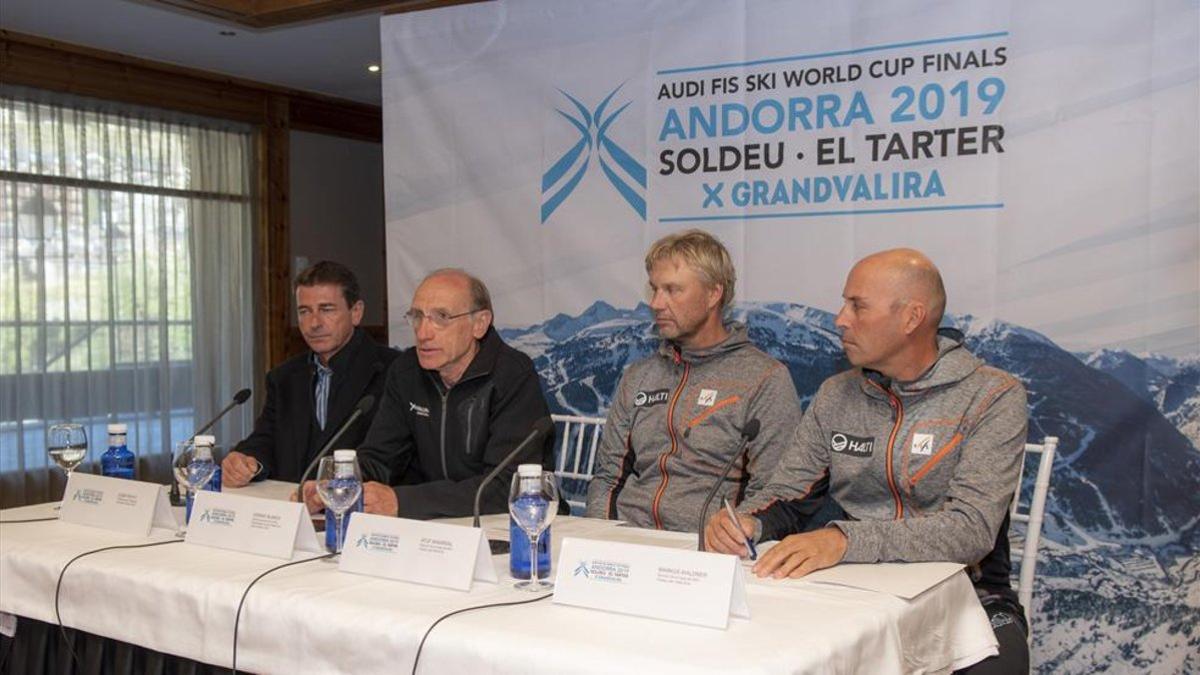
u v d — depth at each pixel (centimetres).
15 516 247
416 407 276
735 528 198
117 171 633
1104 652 292
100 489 235
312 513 237
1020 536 297
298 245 731
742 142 338
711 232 344
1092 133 290
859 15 319
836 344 325
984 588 219
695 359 270
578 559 168
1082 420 293
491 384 265
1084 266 292
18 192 589
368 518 190
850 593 174
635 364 286
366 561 188
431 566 181
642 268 357
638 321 357
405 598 173
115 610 195
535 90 373
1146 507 285
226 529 210
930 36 309
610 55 359
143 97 634
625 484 276
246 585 181
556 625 157
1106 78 288
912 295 214
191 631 184
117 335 637
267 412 328
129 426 643
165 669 198
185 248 668
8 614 219
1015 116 299
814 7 325
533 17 372
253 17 421
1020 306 300
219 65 640
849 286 220
